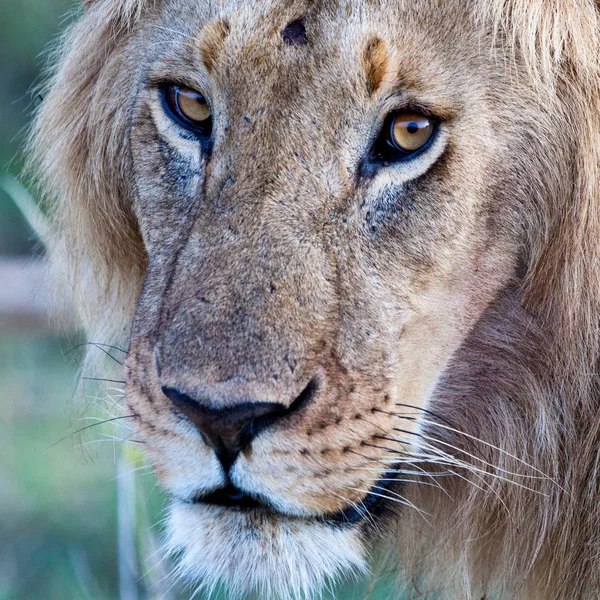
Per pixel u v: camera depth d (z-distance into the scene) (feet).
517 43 15.39
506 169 15.57
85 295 19.72
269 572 14.32
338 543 14.67
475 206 15.39
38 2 53.42
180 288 14.39
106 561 29.25
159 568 21.53
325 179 14.66
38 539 30.76
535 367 16.53
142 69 16.74
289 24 14.58
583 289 15.80
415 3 14.75
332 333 14.25
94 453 29.94
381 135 14.85
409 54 14.61
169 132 16.21
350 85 14.55
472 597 18.06
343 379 14.25
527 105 15.53
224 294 13.91
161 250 16.03
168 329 13.98
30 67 53.31
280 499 13.93
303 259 14.33
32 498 33.76
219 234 14.52
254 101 14.70
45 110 19.58
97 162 18.52
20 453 36.83
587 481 16.29
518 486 16.84
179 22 15.83
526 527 16.93
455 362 16.46
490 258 15.83
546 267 16.03
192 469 14.02
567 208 15.88
